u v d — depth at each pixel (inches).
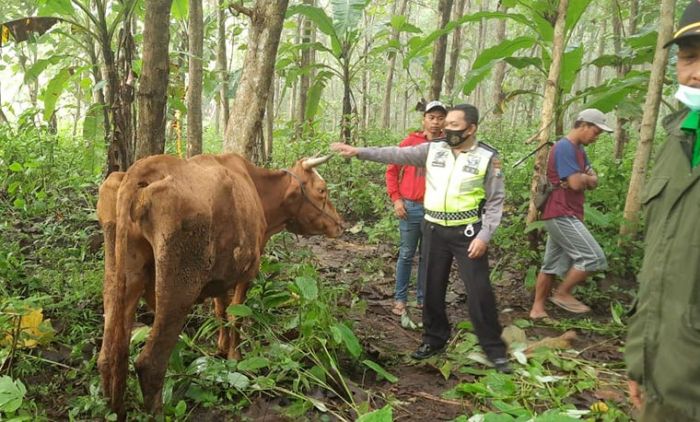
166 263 123.3
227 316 171.2
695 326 73.0
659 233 77.4
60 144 413.4
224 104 429.7
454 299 236.7
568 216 208.2
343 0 323.0
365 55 443.8
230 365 146.2
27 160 298.2
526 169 356.2
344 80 444.8
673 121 81.0
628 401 153.5
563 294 220.4
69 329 169.5
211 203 130.5
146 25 203.3
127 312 128.2
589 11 715.4
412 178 210.2
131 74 246.2
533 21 283.3
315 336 159.9
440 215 171.8
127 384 138.9
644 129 237.5
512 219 280.1
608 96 263.0
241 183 154.3
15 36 262.1
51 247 219.1
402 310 217.2
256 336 177.8
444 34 339.0
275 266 191.5
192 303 129.6
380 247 303.6
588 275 215.2
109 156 245.9
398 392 160.4
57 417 132.6
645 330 78.5
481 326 169.0
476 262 168.6
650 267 78.5
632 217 245.9
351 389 154.9
